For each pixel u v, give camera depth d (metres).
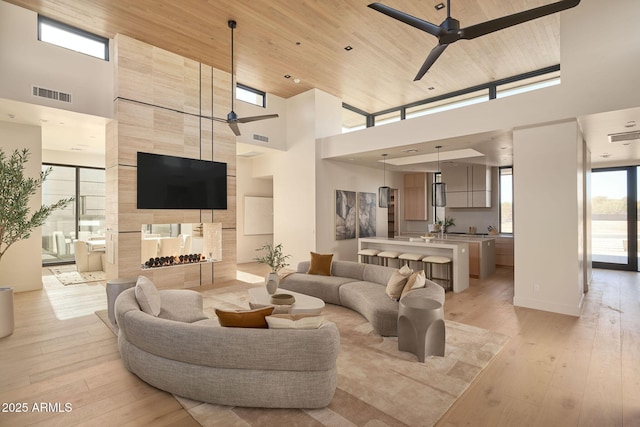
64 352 3.13
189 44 5.30
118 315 2.75
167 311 3.25
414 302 3.14
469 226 9.12
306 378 2.19
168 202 5.61
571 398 2.38
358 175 8.49
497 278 6.61
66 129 5.71
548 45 5.04
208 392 2.25
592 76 3.98
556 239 4.36
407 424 2.07
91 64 4.95
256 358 2.18
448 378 2.64
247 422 2.09
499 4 4.05
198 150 6.01
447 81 6.47
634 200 7.14
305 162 7.50
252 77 6.59
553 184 4.38
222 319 2.39
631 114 3.95
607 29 3.88
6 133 5.20
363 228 8.62
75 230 8.25
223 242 6.38
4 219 3.38
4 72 4.24
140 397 2.37
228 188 6.47
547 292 4.44
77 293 5.34
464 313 4.35
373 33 4.81
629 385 2.54
